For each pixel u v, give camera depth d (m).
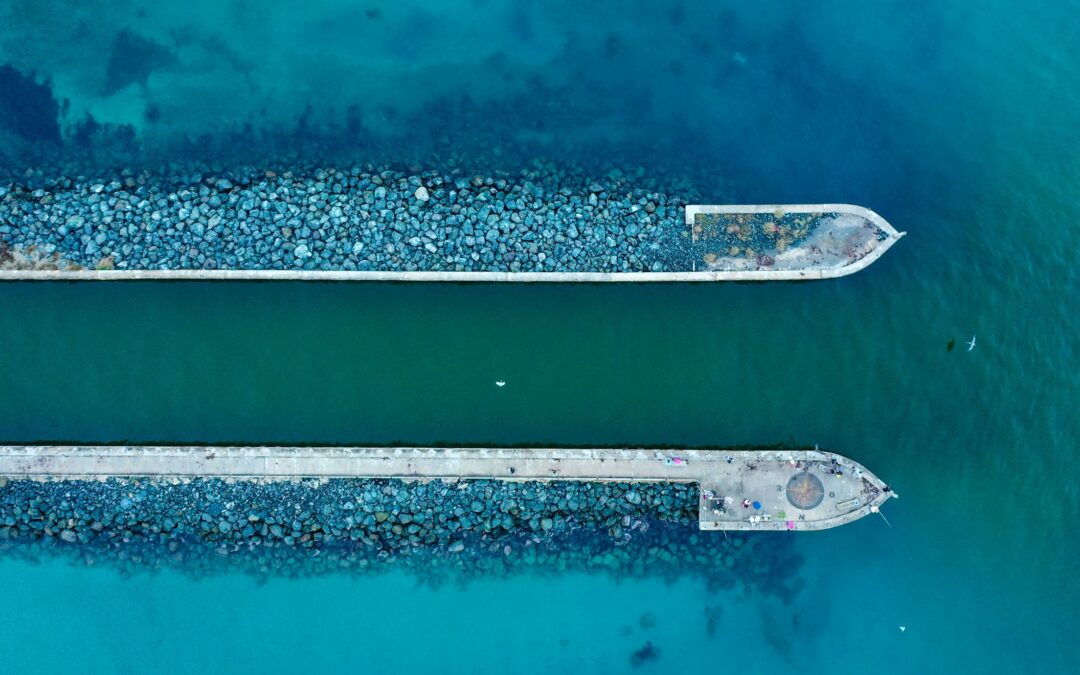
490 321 33.81
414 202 33.53
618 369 34.00
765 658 33.53
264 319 33.53
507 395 33.78
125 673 32.31
